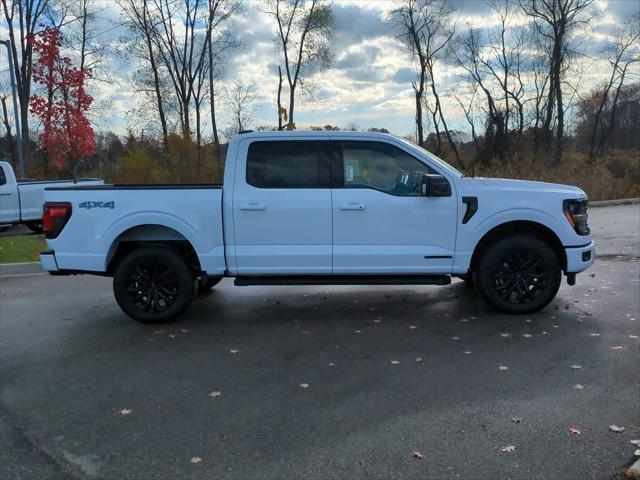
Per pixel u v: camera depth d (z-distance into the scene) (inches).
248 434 144.9
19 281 363.9
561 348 204.5
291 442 140.3
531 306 246.7
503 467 126.3
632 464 126.0
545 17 1422.2
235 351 211.8
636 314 246.5
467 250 242.4
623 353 197.6
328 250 242.1
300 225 241.3
